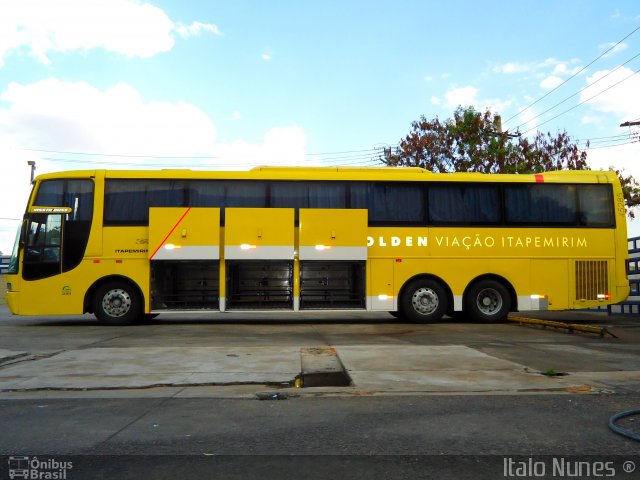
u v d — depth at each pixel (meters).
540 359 7.84
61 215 12.91
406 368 7.04
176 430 4.54
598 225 13.81
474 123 25.84
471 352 8.27
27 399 5.59
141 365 7.23
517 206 13.70
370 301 13.19
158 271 12.92
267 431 4.50
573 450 4.05
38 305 12.73
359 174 13.48
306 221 13.06
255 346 9.01
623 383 6.25
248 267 13.09
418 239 13.42
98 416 4.95
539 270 13.57
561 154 25.58
